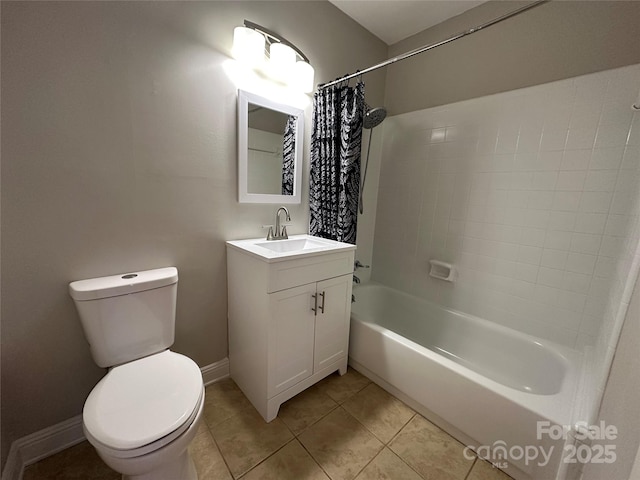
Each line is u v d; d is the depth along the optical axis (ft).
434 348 6.81
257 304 4.44
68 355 3.89
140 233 4.23
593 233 4.84
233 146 5.01
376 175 8.02
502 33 5.64
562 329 5.30
